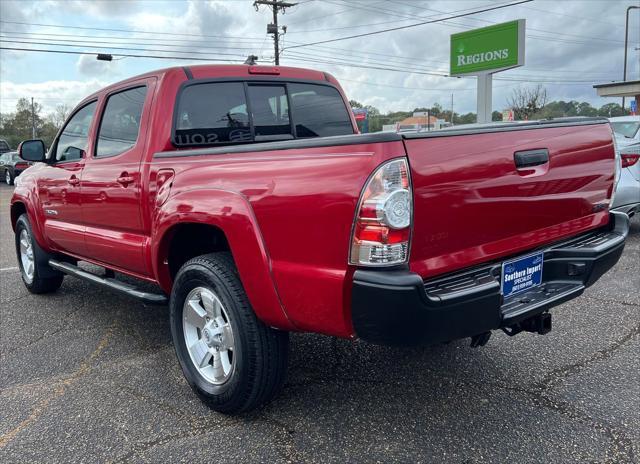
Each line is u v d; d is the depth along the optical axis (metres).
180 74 3.60
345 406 3.13
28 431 2.97
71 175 4.43
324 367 3.66
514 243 2.77
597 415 2.95
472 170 2.46
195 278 3.06
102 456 2.72
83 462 2.68
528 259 2.87
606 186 3.28
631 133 8.38
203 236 3.48
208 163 2.97
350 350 3.93
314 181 2.39
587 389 3.24
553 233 2.98
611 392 3.19
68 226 4.61
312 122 4.31
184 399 3.29
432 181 2.31
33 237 5.33
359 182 2.24
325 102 4.43
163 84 3.55
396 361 3.71
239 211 2.70
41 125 81.38
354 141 2.29
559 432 2.80
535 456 2.61
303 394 3.29
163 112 3.52
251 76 3.95
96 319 4.84
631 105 26.06
